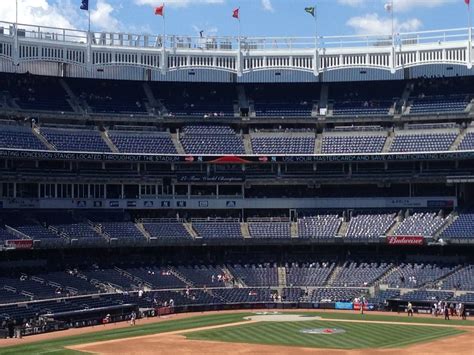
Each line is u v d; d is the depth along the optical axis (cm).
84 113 12519
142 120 12838
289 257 12256
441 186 12256
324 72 13738
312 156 12088
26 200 11394
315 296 11225
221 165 12444
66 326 9044
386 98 13388
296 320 9631
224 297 11150
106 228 11612
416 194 12344
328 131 13025
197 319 9844
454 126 12569
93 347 7431
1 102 12138
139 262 11794
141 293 10594
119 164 12125
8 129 11669
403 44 12638
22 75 12912
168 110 13275
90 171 11925
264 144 12750
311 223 12288
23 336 8362
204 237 11862
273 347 7406
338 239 11800
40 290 9888
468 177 11750
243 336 8169
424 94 13275
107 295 10300
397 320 9612
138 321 9731
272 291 11381
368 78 13650
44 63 13162
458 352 7056
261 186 12688
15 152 10894
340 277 11606
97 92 13262
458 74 13325
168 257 12106
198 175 12350
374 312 10625
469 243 11131
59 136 12025
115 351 7175
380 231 11800
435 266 11456
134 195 12206
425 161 12175
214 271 11838
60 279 10494
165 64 12838
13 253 10812
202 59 12988
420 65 12662
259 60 13062
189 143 12675
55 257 11281
